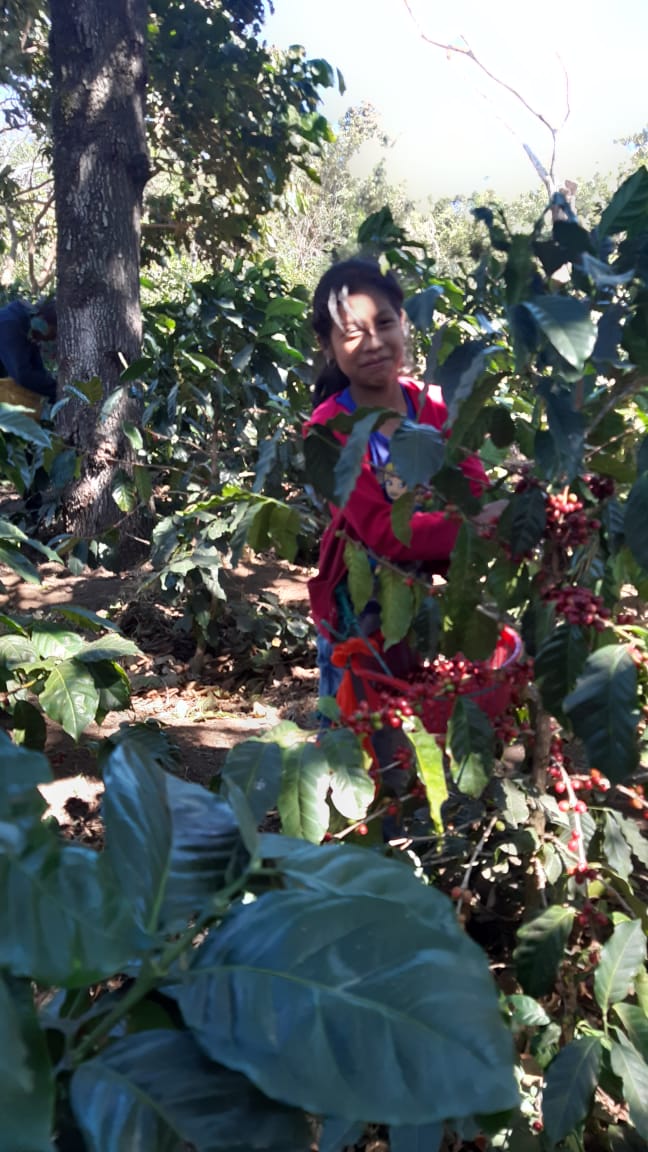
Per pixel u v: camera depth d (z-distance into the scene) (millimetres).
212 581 4008
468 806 1877
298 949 773
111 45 6004
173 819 943
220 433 5059
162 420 4812
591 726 1277
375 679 1726
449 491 1445
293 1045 707
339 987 744
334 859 898
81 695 2043
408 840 1662
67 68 5988
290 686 4293
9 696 2457
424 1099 680
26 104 10977
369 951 772
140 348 6297
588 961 1583
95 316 6047
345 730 1528
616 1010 1434
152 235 11133
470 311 3441
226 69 9352
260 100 9773
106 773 924
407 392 2010
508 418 1502
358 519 1792
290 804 1426
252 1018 728
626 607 2182
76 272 6016
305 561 5992
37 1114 591
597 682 1287
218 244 11383
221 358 4930
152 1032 770
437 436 1311
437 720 1759
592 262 1249
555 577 1459
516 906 2086
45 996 1326
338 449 1583
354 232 3721
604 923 1542
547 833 1755
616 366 1289
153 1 9266
